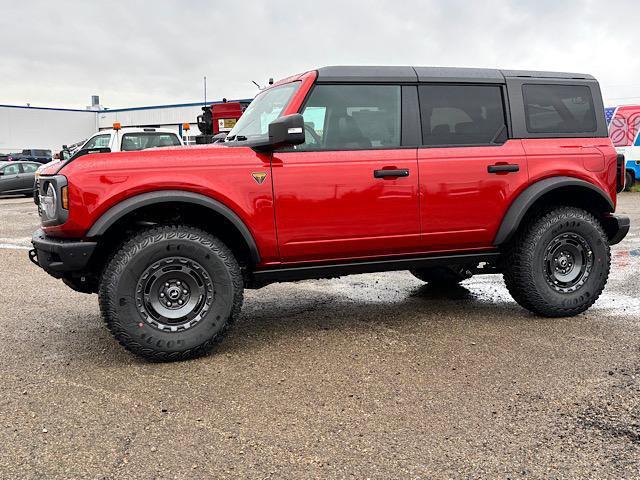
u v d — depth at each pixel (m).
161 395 3.40
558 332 4.52
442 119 4.58
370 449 2.75
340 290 6.27
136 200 3.76
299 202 4.13
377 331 4.63
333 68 4.33
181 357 3.94
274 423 3.03
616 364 3.79
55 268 3.77
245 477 2.53
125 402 3.31
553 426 2.95
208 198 3.91
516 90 4.82
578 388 3.41
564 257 4.88
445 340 4.36
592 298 4.91
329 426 2.99
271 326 4.83
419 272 6.24
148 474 2.55
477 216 4.61
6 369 3.87
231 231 4.21
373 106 4.42
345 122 4.34
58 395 3.42
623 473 2.51
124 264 3.74
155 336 3.83
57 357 4.10
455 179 4.51
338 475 2.53
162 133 12.12
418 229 4.46
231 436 2.89
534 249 4.75
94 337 4.56
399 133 4.46
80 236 3.77
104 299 3.77
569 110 5.01
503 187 4.66
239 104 15.35
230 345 4.32
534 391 3.38
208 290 3.95
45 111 53.44
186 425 3.01
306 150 4.20
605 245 4.93
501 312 5.19
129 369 3.83
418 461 2.64
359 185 4.26
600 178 4.96
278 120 3.86
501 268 5.06
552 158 4.82
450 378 3.60
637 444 2.76
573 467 2.57
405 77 4.49
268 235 4.09
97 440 2.86
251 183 4.01
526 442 2.79
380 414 3.12
